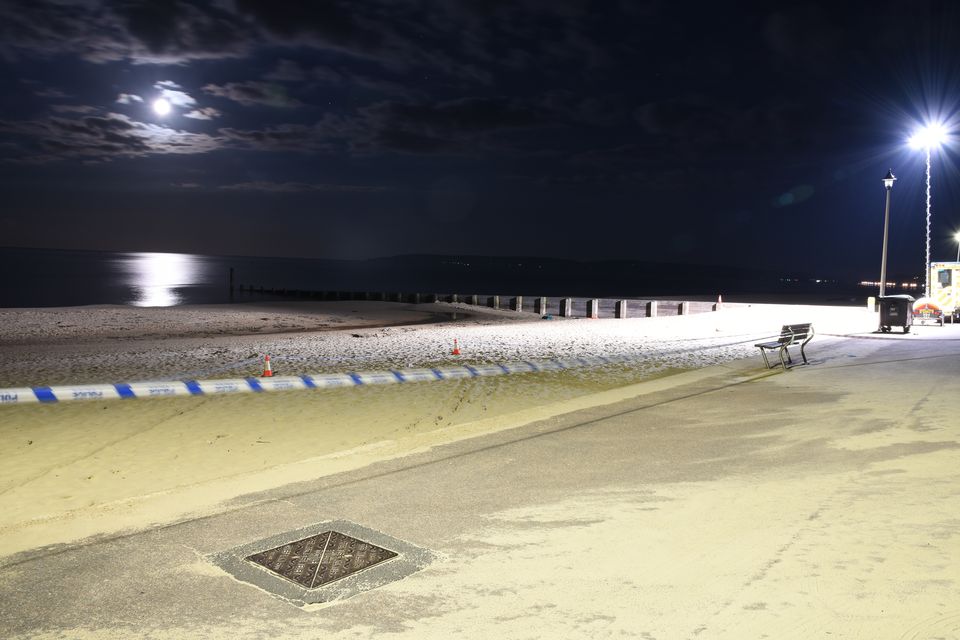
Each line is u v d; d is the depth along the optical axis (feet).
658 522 15.15
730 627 10.62
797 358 44.93
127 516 15.94
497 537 14.46
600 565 12.97
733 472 18.83
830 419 25.30
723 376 36.60
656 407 27.96
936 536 13.94
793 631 10.47
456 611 11.28
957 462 19.22
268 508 16.42
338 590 12.08
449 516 15.75
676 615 11.03
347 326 101.76
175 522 15.52
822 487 17.30
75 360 52.44
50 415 31.12
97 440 26.61
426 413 30.91
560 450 21.42
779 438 22.59
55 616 11.25
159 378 42.37
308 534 14.73
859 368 39.19
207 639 10.50
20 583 12.47
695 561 13.06
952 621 10.64
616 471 19.13
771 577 12.29
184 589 12.18
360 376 30.07
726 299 198.18
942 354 45.73
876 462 19.42
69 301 190.80
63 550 13.94
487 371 34.60
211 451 24.90
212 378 42.01
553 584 12.21
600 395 30.76
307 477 18.90
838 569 12.53
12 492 20.21
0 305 171.22
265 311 127.24
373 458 20.77
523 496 17.08
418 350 55.57
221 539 14.49
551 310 147.74
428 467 19.71
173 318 108.68
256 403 33.55
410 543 14.19
